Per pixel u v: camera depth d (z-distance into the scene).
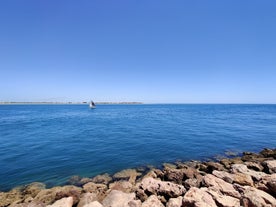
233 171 9.41
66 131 23.81
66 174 10.01
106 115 53.16
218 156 13.61
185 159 12.79
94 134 21.59
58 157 12.80
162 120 38.22
